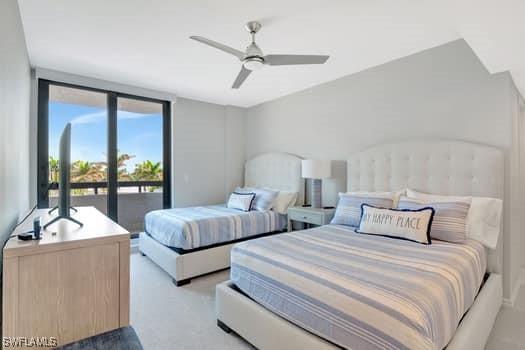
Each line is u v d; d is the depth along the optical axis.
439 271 1.59
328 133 3.92
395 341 1.18
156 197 4.58
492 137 2.51
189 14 2.21
